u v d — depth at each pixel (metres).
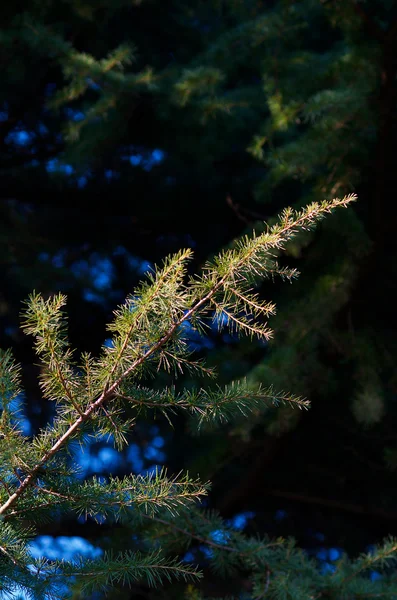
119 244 5.46
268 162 3.64
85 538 4.27
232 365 4.01
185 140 4.64
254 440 4.38
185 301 1.29
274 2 5.07
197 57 4.27
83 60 3.96
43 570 1.38
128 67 4.91
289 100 3.74
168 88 4.11
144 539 2.82
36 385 5.93
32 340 5.38
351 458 4.85
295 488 5.05
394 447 4.63
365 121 3.57
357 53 3.69
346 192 3.70
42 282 5.20
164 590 3.53
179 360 1.33
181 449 5.40
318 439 4.83
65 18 4.65
